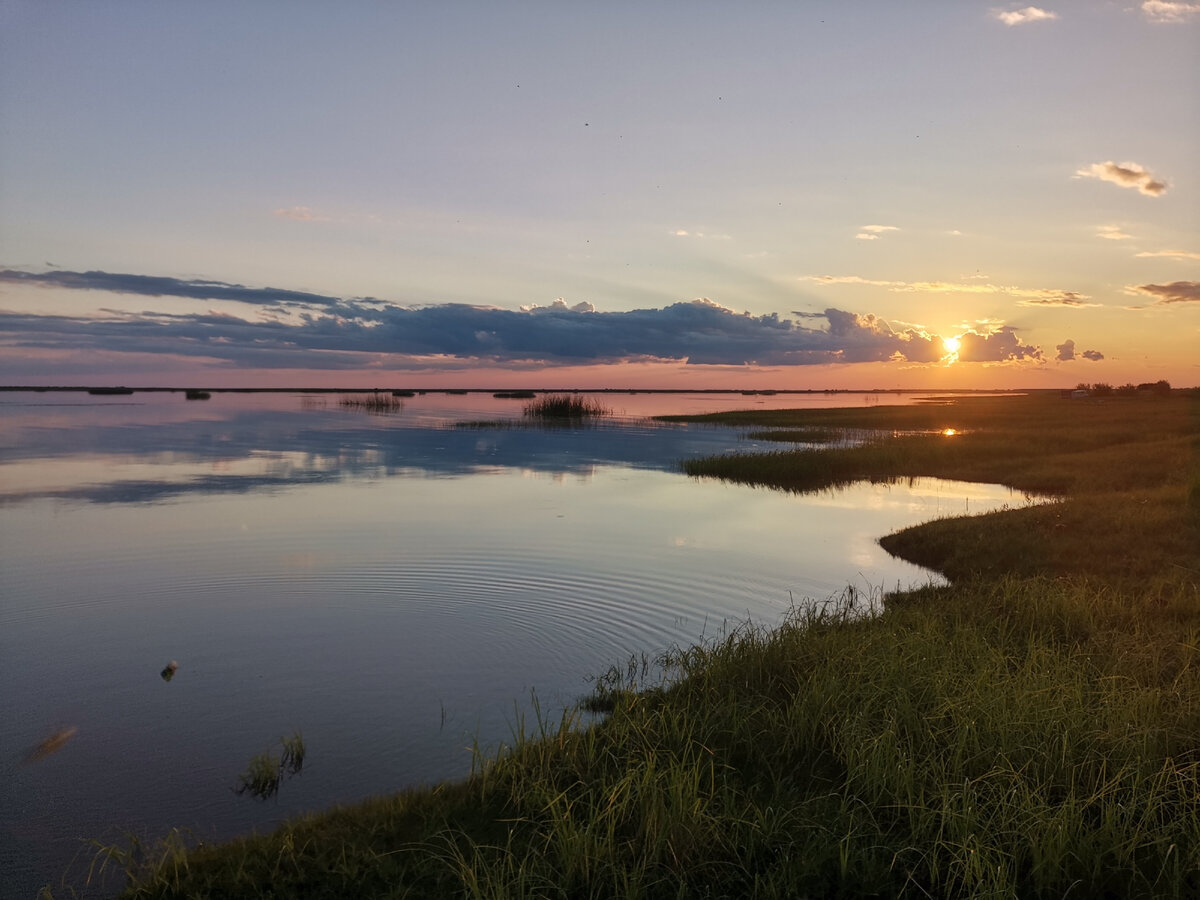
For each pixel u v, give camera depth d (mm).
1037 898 5355
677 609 13055
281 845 6215
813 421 65688
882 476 31234
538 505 23422
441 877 5766
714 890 5590
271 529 19359
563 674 10203
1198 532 15805
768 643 10320
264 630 11938
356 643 11367
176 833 6613
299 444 42625
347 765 7859
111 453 36969
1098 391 113312
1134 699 7613
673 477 30531
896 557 17078
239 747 8281
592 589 14195
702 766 7230
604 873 5707
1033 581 13070
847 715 7645
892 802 6516
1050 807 5977
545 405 76125
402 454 37938
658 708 8633
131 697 9531
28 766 7879
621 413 84875
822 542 18625
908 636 9977
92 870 6141
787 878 5625
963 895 5406
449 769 7758
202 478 28547
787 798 6691
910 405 111562
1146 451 31406
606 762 7293
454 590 14078
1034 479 28109
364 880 5793
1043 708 7391
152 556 16516
